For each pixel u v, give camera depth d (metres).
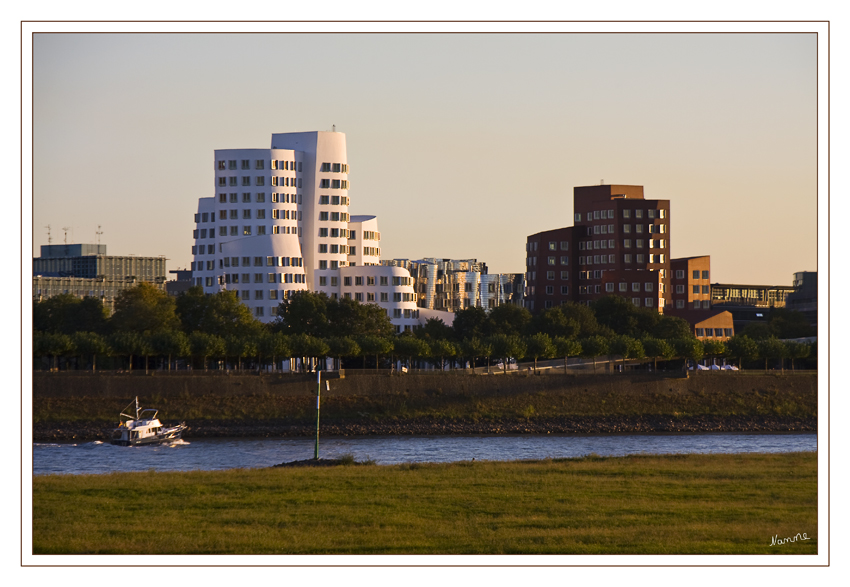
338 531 159.25
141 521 165.38
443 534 157.62
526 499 183.25
